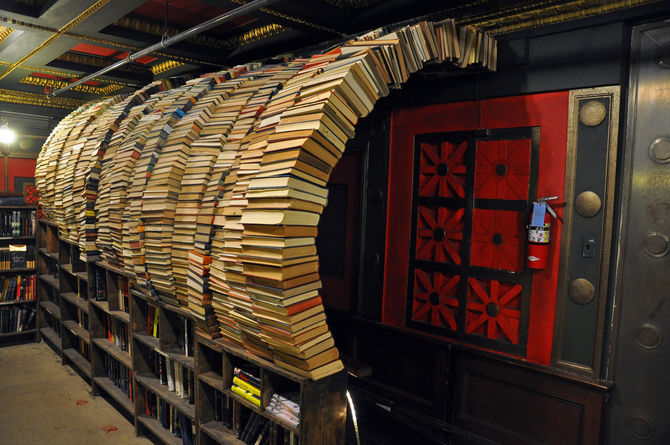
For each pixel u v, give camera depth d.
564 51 2.60
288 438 2.42
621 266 2.50
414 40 2.29
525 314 2.84
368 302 3.73
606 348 2.55
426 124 3.32
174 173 2.92
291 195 2.03
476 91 2.99
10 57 4.92
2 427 3.80
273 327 2.22
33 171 6.98
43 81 6.42
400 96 3.42
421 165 3.37
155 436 3.68
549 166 2.72
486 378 3.03
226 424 2.88
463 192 3.14
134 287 3.57
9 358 5.41
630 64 2.45
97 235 4.04
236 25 4.34
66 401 4.32
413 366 3.45
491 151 2.98
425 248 3.36
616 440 2.54
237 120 2.84
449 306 3.25
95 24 3.86
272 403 2.48
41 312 6.04
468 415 3.13
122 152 3.50
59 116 7.04
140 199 3.21
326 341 2.26
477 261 3.07
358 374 3.31
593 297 2.55
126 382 4.00
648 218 2.42
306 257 2.17
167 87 4.15
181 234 2.88
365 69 2.14
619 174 2.51
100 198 3.79
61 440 3.61
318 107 2.08
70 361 5.23
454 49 2.45
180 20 4.30
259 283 2.21
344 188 3.92
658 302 2.39
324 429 2.33
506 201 2.92
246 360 2.79
